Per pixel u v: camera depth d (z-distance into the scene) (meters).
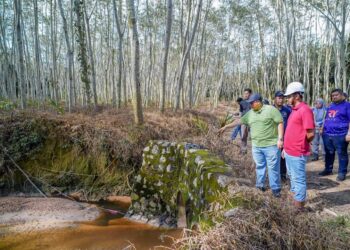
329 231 3.29
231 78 38.84
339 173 6.16
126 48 19.17
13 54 14.15
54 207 6.76
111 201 7.56
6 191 7.58
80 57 11.41
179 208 5.79
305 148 4.22
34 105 11.35
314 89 23.22
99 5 17.33
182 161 5.86
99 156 8.21
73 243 5.25
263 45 26.94
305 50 23.28
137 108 8.85
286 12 18.09
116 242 5.27
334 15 19.30
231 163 5.78
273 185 4.64
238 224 3.00
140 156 8.34
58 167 8.03
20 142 7.98
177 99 11.38
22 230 5.71
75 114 9.59
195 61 17.28
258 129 4.71
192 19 15.92
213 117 12.32
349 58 21.59
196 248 2.94
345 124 6.00
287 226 3.13
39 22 18.19
